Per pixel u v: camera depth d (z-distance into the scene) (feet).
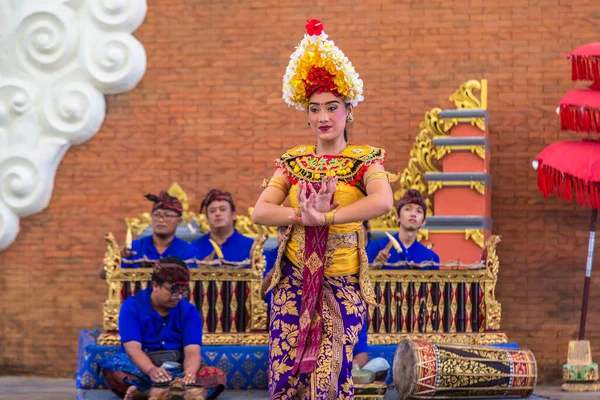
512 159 36.52
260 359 26.86
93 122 37.60
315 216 14.84
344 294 15.52
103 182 37.83
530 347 35.91
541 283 36.06
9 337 37.86
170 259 24.47
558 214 36.19
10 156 37.68
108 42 37.47
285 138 37.47
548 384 35.58
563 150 33.40
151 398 22.84
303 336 15.12
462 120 35.35
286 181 16.17
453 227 34.50
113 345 26.58
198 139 37.70
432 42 37.09
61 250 37.83
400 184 36.17
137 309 24.52
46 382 36.17
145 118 37.88
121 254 27.61
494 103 36.76
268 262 29.30
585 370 32.81
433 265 27.81
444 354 25.11
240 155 37.52
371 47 37.27
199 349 24.68
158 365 24.40
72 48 37.50
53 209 37.96
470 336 27.43
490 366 25.40
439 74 36.96
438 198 34.96
